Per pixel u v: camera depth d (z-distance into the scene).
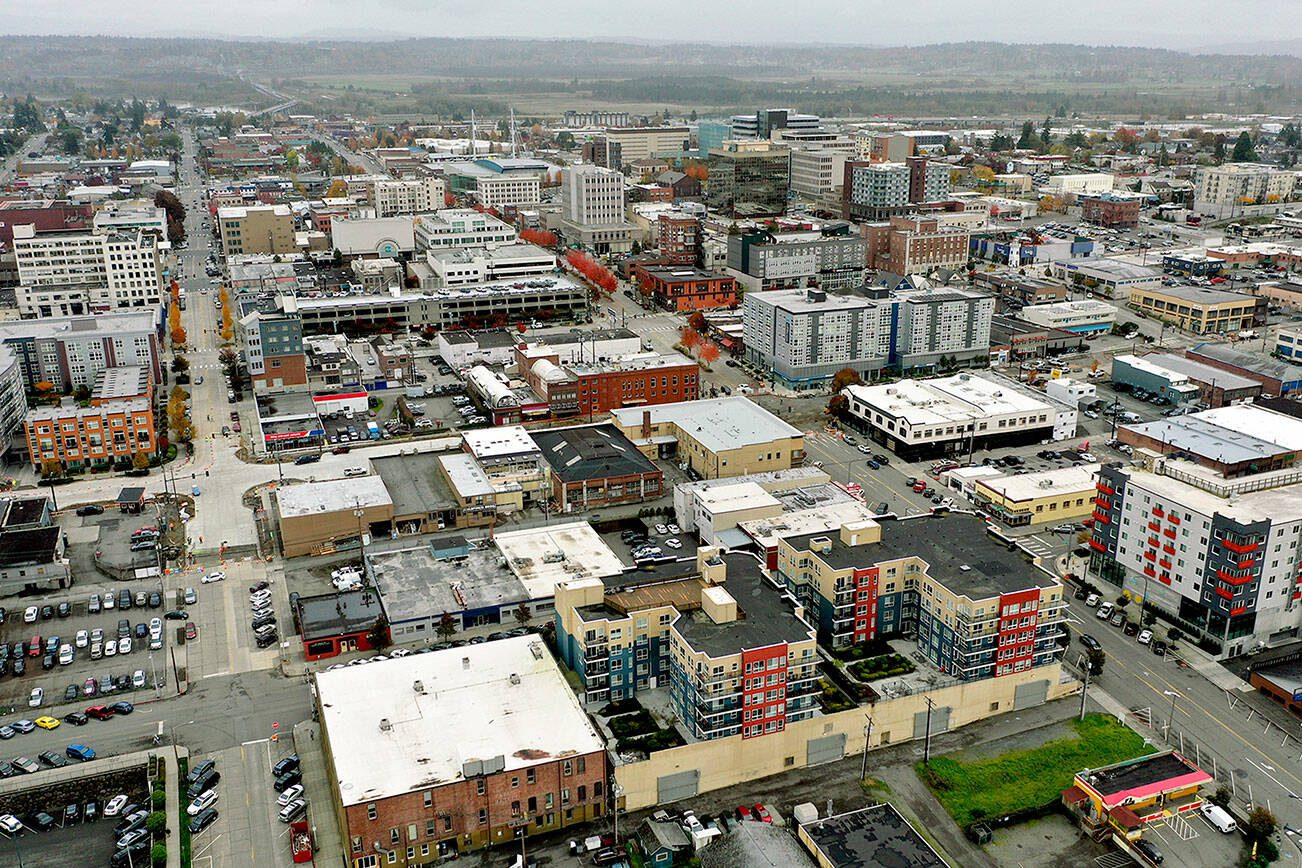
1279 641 172.88
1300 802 136.38
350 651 170.50
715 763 139.62
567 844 130.88
